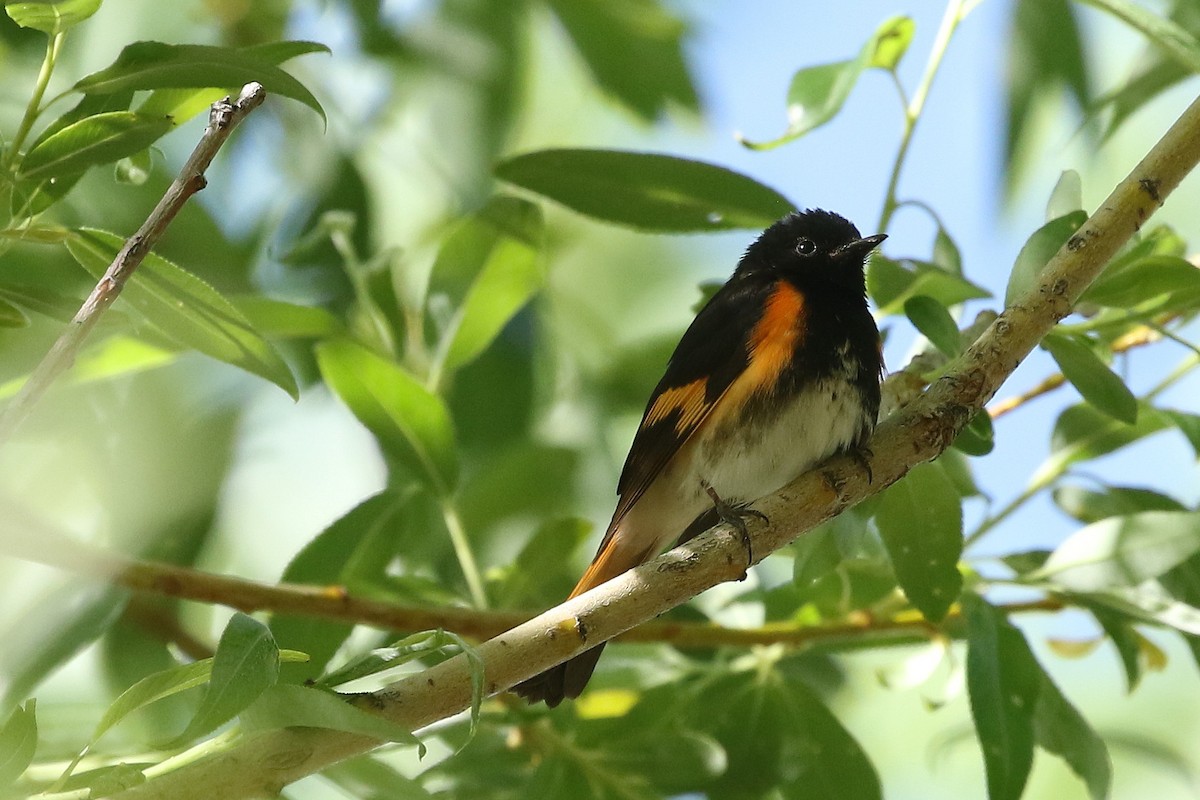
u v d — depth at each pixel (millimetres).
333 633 7523
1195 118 6352
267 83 5422
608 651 8969
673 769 7918
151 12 9789
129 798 4777
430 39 10234
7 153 5309
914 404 6695
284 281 9898
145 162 6312
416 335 8953
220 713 4691
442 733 8148
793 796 8188
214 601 7082
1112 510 8164
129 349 7715
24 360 7449
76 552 6547
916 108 7902
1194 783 9078
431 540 9039
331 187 9969
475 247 8836
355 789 6582
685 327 11461
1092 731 7332
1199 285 6707
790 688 8406
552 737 8039
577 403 10547
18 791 4762
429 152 10289
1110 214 6406
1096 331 7141
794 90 7465
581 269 12203
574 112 12812
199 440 8836
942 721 12008
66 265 8641
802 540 7172
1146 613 7543
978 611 6980
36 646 7324
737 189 8047
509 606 8148
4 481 8180
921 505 7078
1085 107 10172
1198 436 7902
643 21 10734
